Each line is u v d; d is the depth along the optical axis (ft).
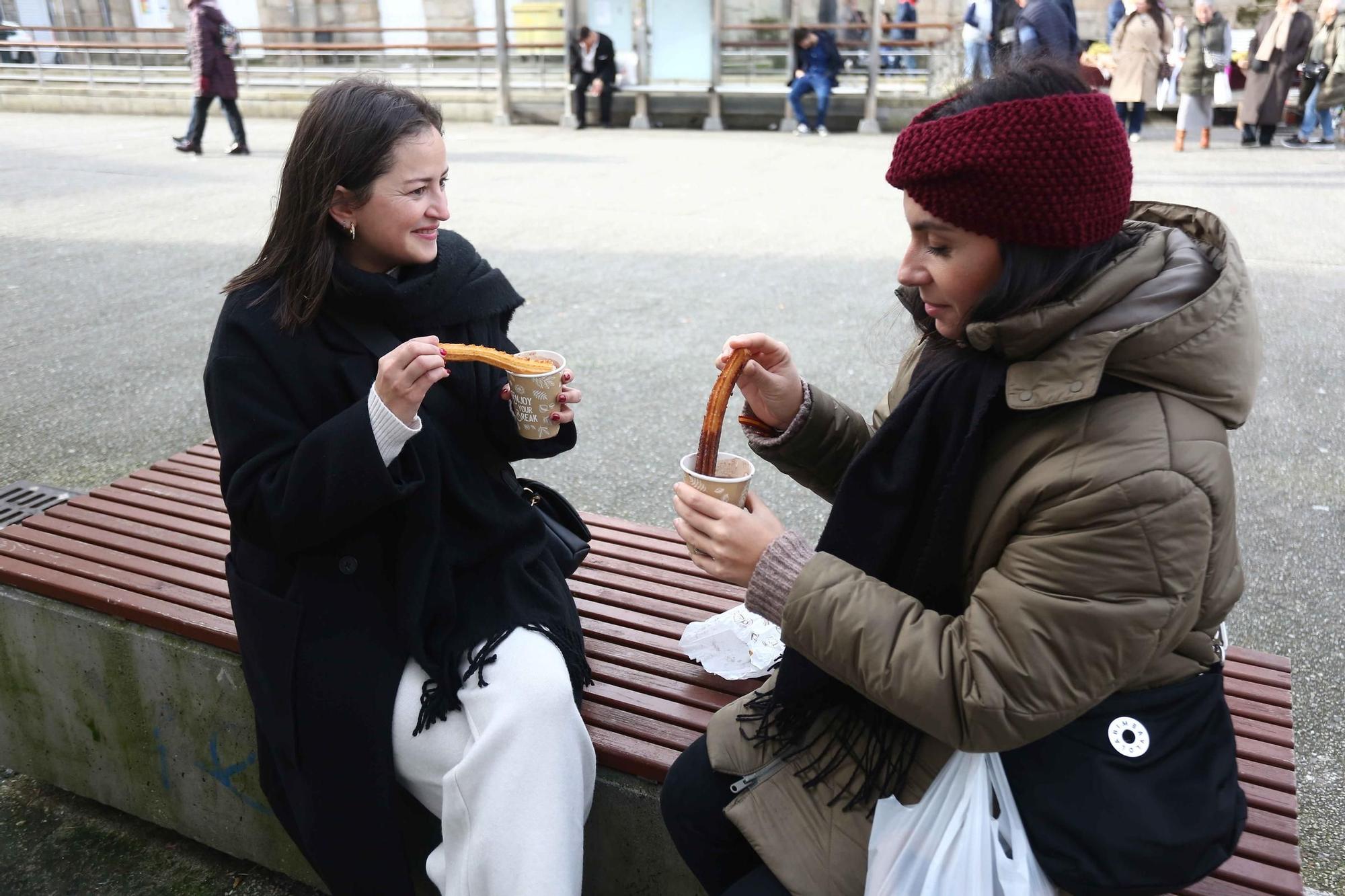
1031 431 4.55
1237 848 5.67
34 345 19.38
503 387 6.83
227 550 9.01
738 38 53.36
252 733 7.87
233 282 6.44
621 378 17.58
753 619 7.61
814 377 17.31
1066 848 4.56
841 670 4.73
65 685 8.63
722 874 5.85
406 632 6.16
